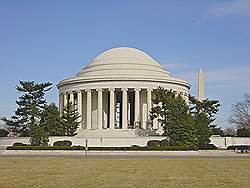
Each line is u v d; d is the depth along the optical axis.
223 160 59.09
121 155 77.12
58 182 29.02
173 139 87.25
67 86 116.44
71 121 98.81
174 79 113.69
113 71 114.25
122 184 28.17
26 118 121.75
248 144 103.69
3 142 99.62
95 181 29.89
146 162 53.59
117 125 119.50
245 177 33.25
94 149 84.12
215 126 119.88
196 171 39.16
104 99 114.94
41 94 124.12
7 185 26.89
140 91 111.19
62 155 76.00
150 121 107.94
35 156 71.25
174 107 90.06
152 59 123.31
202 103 111.25
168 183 28.97
